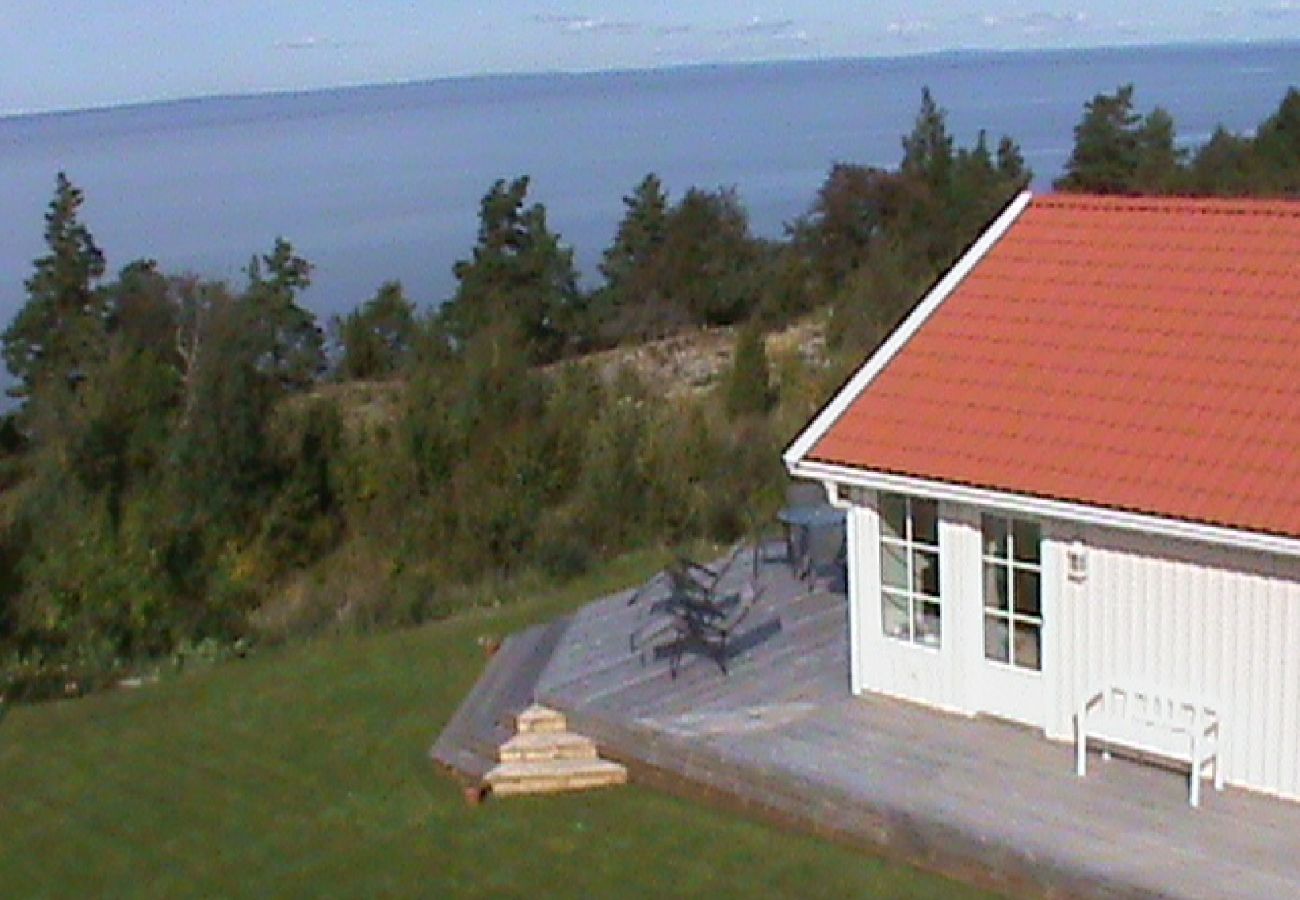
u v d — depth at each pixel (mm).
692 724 13883
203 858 12898
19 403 38000
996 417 13516
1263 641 11719
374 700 16344
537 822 13102
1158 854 11023
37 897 12414
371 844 12922
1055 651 13031
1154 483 12148
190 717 16328
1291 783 11742
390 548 21109
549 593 19984
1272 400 12422
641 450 22969
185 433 20969
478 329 36594
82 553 19062
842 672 15070
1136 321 13820
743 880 11789
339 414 23391
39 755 15500
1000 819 11688
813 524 17609
